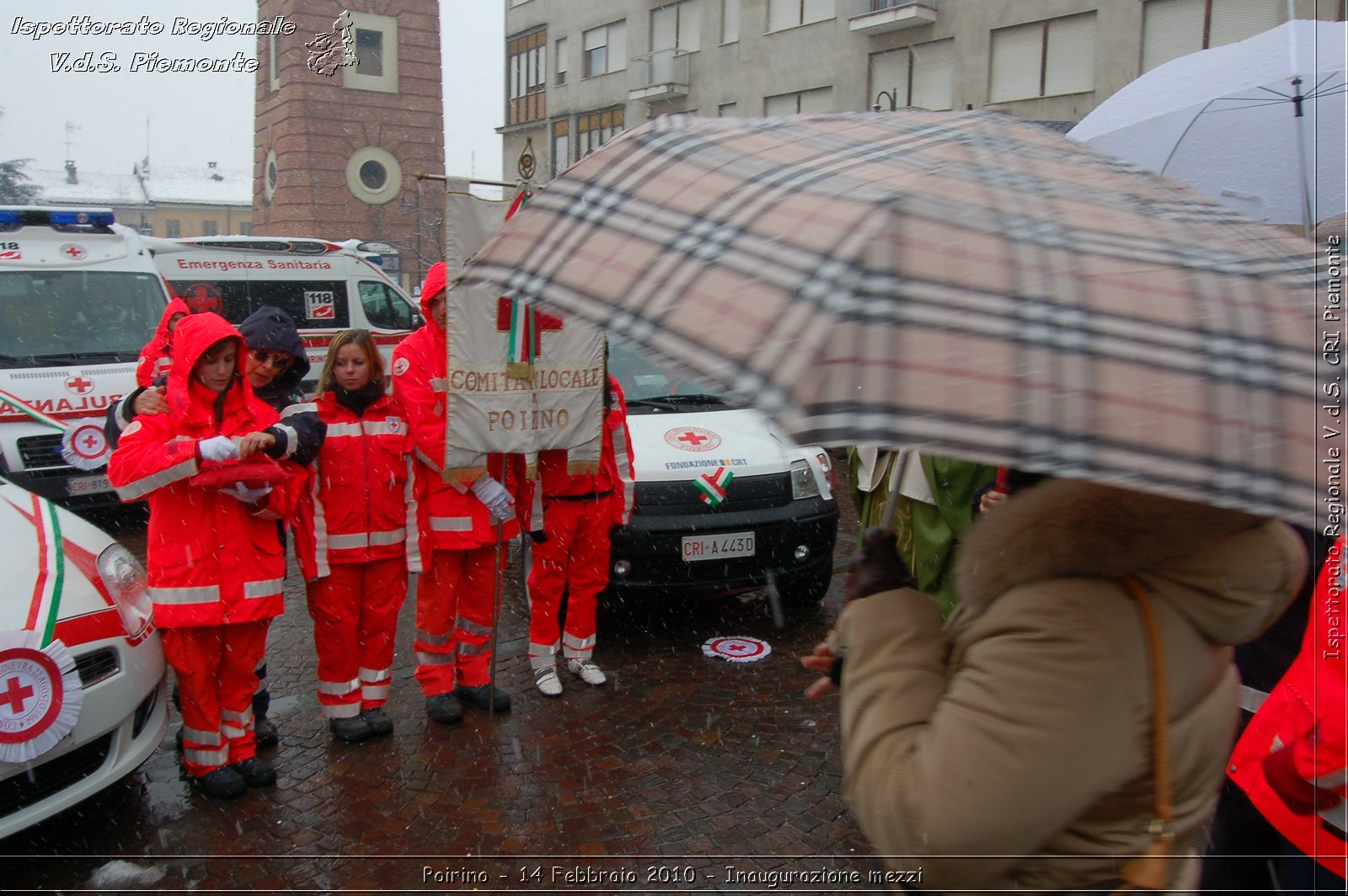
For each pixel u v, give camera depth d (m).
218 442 3.38
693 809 3.68
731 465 5.45
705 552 5.27
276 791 3.82
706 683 4.91
